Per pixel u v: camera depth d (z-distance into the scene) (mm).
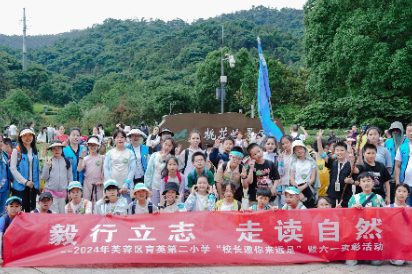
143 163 7562
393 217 5293
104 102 69688
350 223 5316
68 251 5246
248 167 6266
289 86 37875
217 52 57625
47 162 6801
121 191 6344
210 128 13586
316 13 21719
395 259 5234
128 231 5359
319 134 6965
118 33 171375
